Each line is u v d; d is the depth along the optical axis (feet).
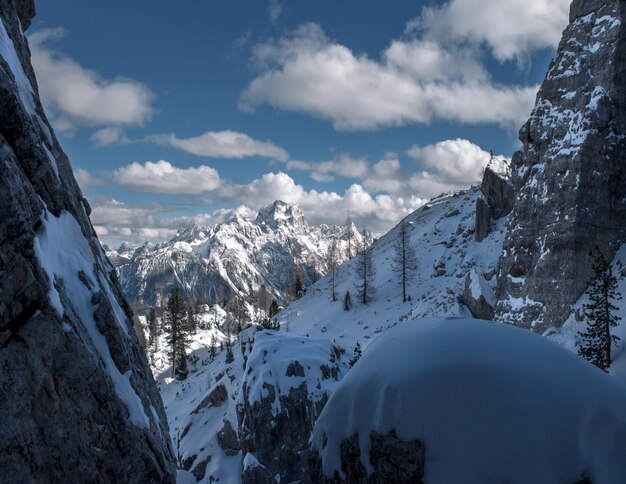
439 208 328.49
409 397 25.41
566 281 115.96
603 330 83.71
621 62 127.13
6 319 26.81
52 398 29.35
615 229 118.52
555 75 139.03
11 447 26.27
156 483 38.99
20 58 40.88
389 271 256.93
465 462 22.77
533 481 21.47
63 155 45.85
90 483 31.65
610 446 22.21
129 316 52.47
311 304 274.16
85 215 49.16
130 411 37.63
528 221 132.87
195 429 114.62
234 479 89.92
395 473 24.54
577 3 143.02
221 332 347.97
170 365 272.72
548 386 24.03
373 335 182.91
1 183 26.63
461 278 188.34
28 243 28.68
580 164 120.67
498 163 226.17
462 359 25.81
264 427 79.15
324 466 28.55
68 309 32.89
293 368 84.94
